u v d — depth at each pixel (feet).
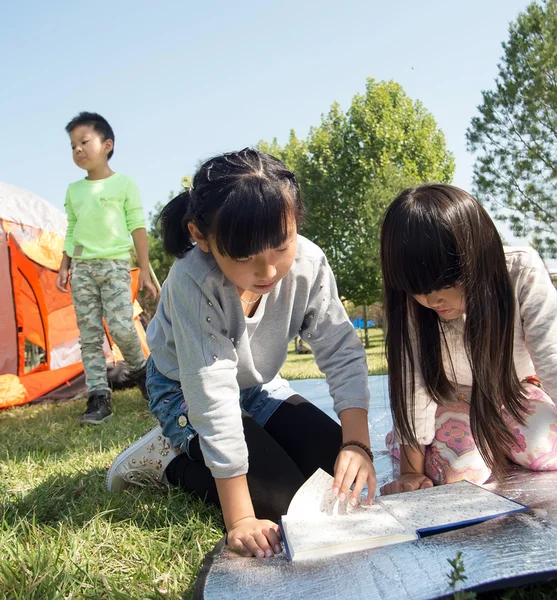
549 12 42.63
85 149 12.48
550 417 5.96
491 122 43.32
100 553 4.76
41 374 15.56
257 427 5.70
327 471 5.96
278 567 3.96
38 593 4.10
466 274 5.02
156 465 6.19
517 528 4.00
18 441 9.72
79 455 8.23
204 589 3.79
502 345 5.38
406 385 5.85
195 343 5.17
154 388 6.24
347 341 5.96
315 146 56.95
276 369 6.36
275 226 4.35
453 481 5.90
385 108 57.06
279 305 5.82
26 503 6.05
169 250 5.42
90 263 12.12
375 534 4.12
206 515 5.55
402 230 5.03
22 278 16.98
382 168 54.29
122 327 12.33
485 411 5.44
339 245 54.24
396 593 3.41
